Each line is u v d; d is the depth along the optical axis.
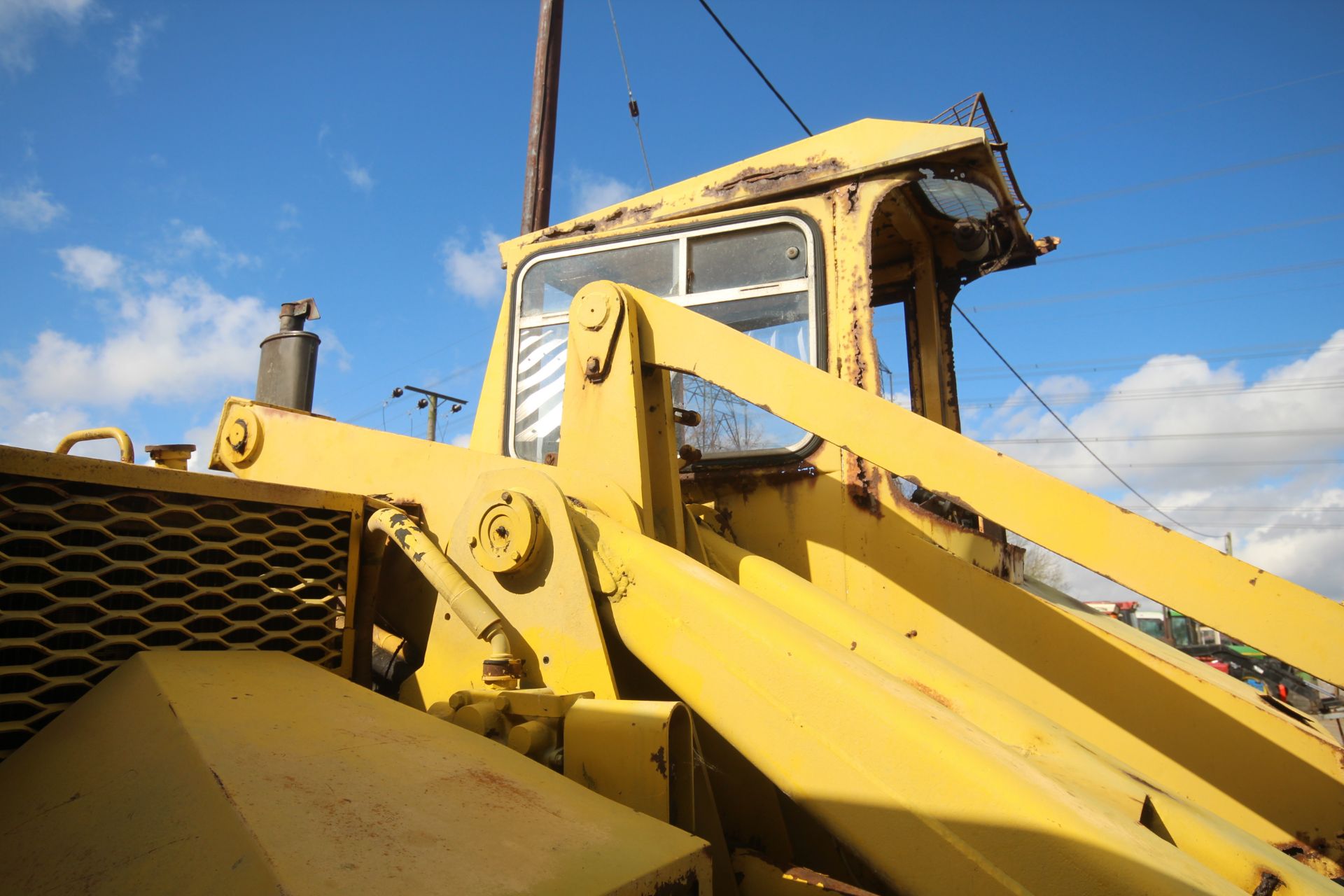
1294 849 2.00
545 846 1.06
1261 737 2.08
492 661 1.69
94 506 1.61
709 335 2.17
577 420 2.31
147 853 0.96
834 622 1.97
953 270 4.09
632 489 2.15
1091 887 1.09
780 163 3.01
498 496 1.89
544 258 3.33
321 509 1.98
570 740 1.51
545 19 7.46
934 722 1.32
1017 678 2.32
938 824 1.22
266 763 1.13
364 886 0.88
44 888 0.96
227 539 1.81
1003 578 2.79
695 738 1.59
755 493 2.78
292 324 3.87
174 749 1.16
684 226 3.09
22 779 1.27
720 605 1.61
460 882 0.93
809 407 1.95
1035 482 1.66
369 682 2.02
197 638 1.70
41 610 1.51
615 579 1.77
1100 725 2.22
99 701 1.44
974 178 2.90
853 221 2.85
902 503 2.57
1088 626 2.29
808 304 2.85
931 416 3.91
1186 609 1.50
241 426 2.75
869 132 2.90
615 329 2.28
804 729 1.41
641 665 1.87
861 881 1.77
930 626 2.44
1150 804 1.47
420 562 1.88
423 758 1.28
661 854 1.11
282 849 0.91
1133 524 1.56
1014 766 1.26
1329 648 1.38
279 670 1.62
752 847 1.79
